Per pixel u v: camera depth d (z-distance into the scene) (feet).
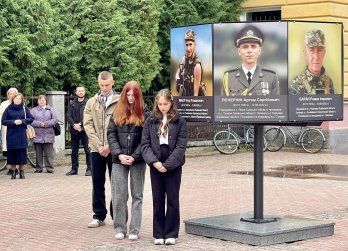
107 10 73.05
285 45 30.60
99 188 34.53
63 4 71.51
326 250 29.37
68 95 70.23
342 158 70.74
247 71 30.73
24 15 65.05
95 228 34.42
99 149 33.50
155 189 30.48
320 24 31.53
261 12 85.10
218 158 70.95
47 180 53.47
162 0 78.84
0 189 48.55
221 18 82.43
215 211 39.06
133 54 73.92
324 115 31.86
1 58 62.59
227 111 30.99
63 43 69.26
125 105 31.12
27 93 65.82
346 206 40.98
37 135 58.39
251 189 48.24
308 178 54.49
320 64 31.63
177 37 32.94
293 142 78.07
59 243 31.14
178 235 31.71
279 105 30.76
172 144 30.17
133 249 29.66
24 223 35.94
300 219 33.32
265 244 30.12
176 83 33.14
